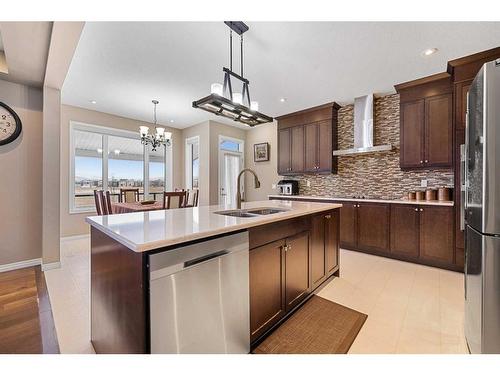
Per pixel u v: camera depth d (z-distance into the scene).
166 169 6.23
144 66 3.06
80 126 4.74
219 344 1.33
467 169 1.62
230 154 6.07
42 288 2.49
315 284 2.32
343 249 4.01
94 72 3.24
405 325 1.84
